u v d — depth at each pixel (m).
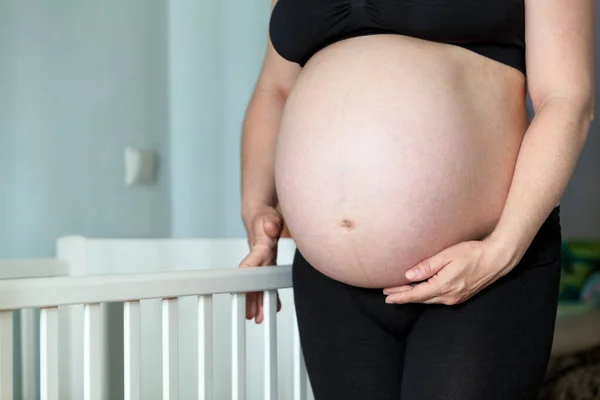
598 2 3.31
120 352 1.87
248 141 1.32
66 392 1.93
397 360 1.11
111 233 2.47
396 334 1.11
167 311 1.07
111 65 2.47
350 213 1.03
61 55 2.34
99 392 1.00
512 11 1.04
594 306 2.78
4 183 2.20
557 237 1.09
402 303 1.05
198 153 2.72
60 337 1.93
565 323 2.26
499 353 1.00
